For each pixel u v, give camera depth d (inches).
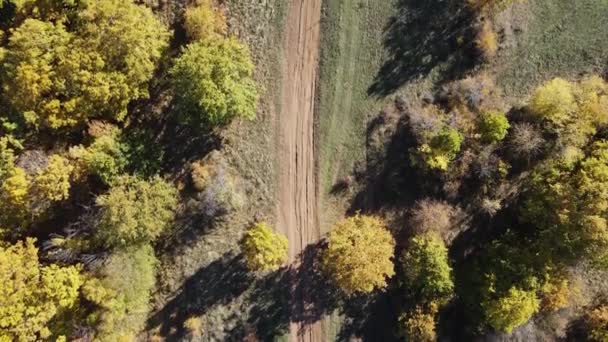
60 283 1668.3
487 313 1846.7
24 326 1630.2
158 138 1872.5
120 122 1838.1
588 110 1895.9
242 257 1903.3
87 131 1768.0
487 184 1955.0
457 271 1979.6
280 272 1923.0
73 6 1734.7
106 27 1675.7
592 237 1764.3
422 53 1967.3
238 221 1911.9
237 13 1905.8
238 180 1913.1
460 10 1946.4
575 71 2032.5
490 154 1919.3
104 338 1749.5
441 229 1955.0
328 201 1948.8
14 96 1691.7
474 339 1961.1
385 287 1945.1
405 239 1950.1
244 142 1918.1
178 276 1886.1
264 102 1931.6
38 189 1694.1
